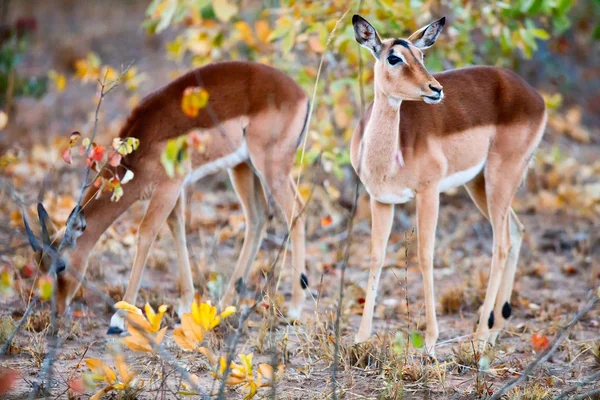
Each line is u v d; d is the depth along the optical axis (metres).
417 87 8.93
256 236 11.47
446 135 9.77
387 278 12.55
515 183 10.32
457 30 13.18
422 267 9.44
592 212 15.47
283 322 10.48
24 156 16.09
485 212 11.02
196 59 14.45
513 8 12.36
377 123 9.27
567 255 13.82
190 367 8.80
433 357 8.92
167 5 12.52
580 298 11.77
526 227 15.00
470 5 13.34
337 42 12.03
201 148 8.70
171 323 10.32
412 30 13.23
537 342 8.18
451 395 8.19
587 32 20.91
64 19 28.31
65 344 9.52
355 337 9.39
